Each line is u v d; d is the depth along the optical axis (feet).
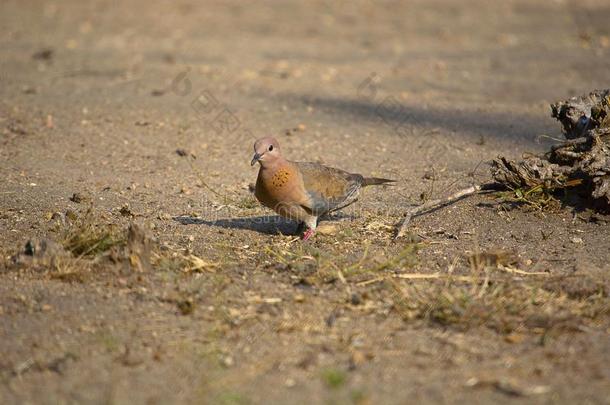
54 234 35.29
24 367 24.39
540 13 111.86
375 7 117.70
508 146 50.37
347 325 27.20
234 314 27.86
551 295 29.19
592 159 36.58
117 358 24.97
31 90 64.39
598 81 69.97
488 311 27.73
